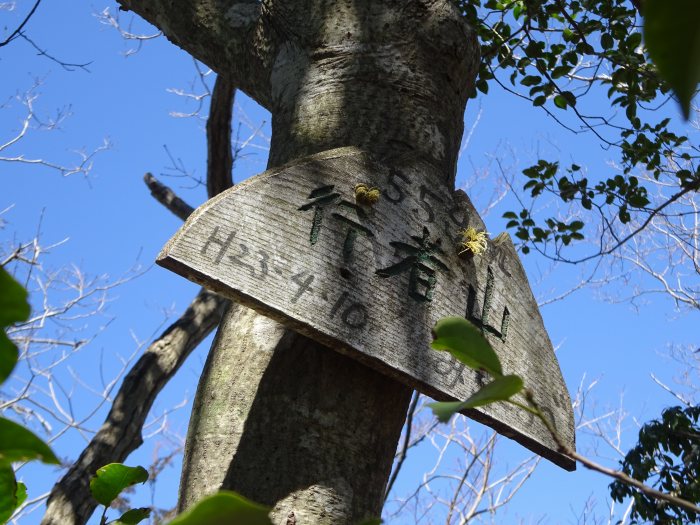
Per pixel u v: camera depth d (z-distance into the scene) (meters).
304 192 2.19
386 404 2.16
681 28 0.49
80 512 4.77
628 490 5.10
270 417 2.04
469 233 2.46
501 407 2.35
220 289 1.96
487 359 0.89
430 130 2.55
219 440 2.04
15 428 0.66
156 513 5.66
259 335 2.18
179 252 1.93
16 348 0.64
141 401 5.31
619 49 4.50
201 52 3.09
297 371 2.10
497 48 4.59
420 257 2.34
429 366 2.20
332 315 2.08
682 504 0.86
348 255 2.18
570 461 2.44
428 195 2.43
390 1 2.69
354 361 2.15
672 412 5.12
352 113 2.51
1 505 0.90
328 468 2.01
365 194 2.26
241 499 0.59
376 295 2.18
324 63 2.63
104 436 5.05
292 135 2.52
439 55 2.68
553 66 4.64
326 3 2.73
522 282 2.61
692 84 0.50
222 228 2.01
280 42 2.78
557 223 4.92
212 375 2.16
